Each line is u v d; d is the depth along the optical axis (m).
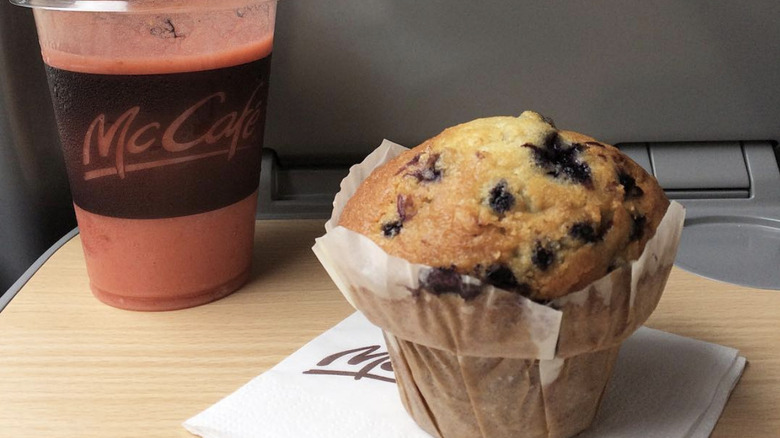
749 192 0.39
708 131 0.39
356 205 0.24
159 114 0.29
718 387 0.25
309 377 0.26
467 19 0.37
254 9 0.30
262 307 0.32
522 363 0.22
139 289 0.31
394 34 0.37
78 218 0.31
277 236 0.38
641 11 0.37
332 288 0.33
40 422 0.25
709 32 0.37
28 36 0.37
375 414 0.25
